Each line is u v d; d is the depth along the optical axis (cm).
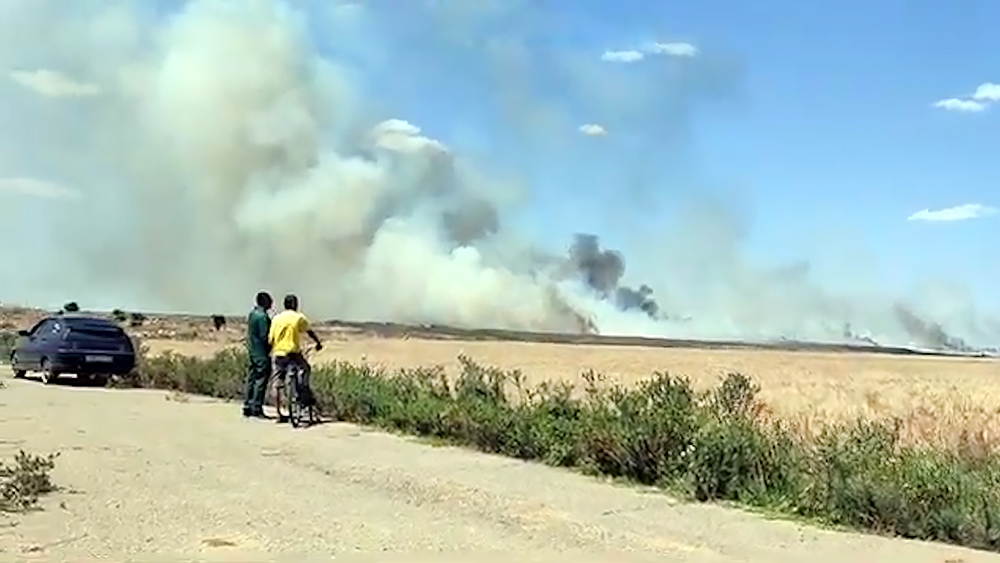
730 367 4338
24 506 1032
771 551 945
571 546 936
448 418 1631
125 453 1420
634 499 1176
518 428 1497
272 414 2022
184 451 1456
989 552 970
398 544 920
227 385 2472
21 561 825
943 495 1060
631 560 891
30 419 1831
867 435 1274
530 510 1095
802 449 1262
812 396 2434
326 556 869
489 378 1984
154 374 2816
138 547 883
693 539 983
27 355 2991
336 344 6519
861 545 978
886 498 1061
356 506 1089
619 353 6238
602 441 1352
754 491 1177
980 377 3978
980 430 1462
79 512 1018
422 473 1312
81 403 2186
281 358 1822
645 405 1418
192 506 1063
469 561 866
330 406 1955
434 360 4319
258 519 1009
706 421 1312
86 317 2955
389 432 1717
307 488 1189
